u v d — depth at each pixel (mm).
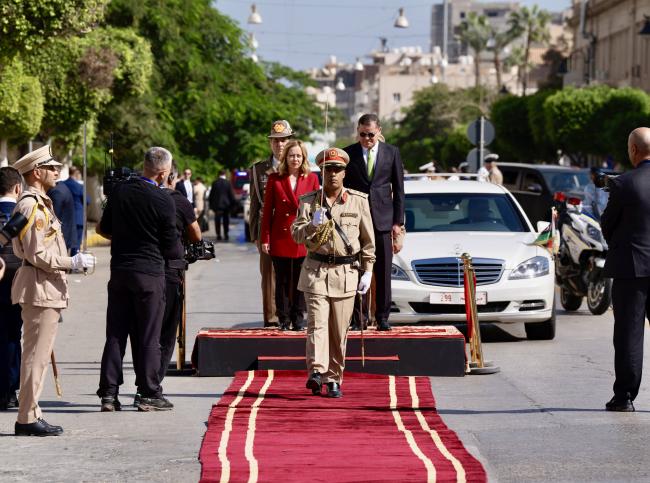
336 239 19234
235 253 61750
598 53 148250
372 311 24219
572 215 34094
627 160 102438
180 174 84312
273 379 21406
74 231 39500
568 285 34156
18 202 17047
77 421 18016
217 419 17609
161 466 14906
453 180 31953
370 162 22781
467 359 22672
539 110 122688
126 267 18500
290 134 26109
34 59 60531
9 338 19141
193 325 30984
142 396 18875
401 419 17641
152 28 86562
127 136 77812
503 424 17641
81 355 25625
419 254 27156
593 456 15398
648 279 18391
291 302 23672
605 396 20078
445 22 156625
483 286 26906
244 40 99000
